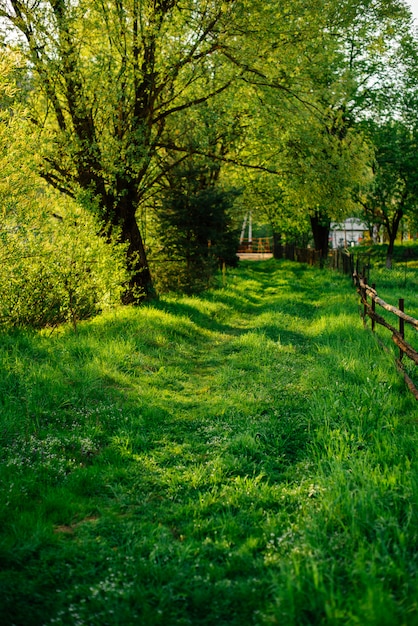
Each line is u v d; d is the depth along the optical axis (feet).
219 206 63.41
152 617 11.23
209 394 29.22
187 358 37.40
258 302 70.44
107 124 49.01
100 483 18.07
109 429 23.22
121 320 42.65
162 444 21.97
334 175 53.88
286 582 11.59
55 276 36.96
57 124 50.26
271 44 49.98
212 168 67.62
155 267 65.00
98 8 43.88
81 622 10.93
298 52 52.39
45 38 43.39
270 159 60.90
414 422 22.08
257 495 16.84
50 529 14.65
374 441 20.24
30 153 37.81
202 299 62.39
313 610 10.96
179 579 12.67
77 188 43.29
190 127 55.52
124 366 32.19
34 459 19.45
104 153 45.47
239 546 14.14
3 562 13.10
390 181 92.32
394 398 24.45
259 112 53.88
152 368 33.37
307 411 24.82
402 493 15.34
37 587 12.23
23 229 35.70
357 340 37.14
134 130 49.21
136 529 15.05
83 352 33.04
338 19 56.54
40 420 23.07
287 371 32.19
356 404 24.12
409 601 10.96
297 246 160.97
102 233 47.62
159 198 63.67
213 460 19.95
